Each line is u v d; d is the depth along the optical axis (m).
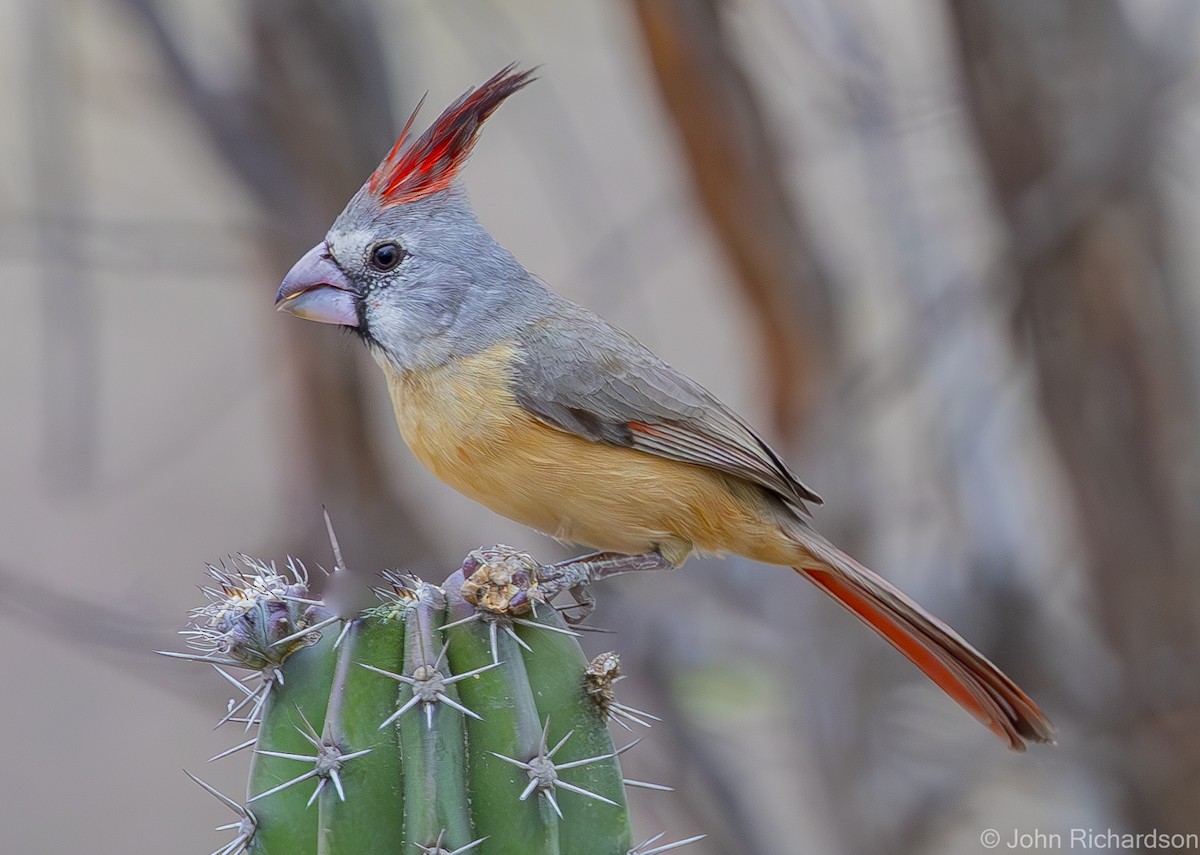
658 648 12.43
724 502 9.07
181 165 14.62
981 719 9.05
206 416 14.95
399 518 12.75
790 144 11.93
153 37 11.70
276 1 11.72
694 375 15.44
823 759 11.88
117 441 15.00
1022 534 12.40
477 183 15.79
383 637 6.21
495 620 6.30
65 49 12.27
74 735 14.62
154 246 12.91
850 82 11.74
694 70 11.07
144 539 14.77
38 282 15.70
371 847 6.00
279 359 12.55
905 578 12.45
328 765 6.02
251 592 6.35
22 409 15.59
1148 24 11.30
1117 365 11.09
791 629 12.01
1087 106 10.71
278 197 11.84
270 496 14.98
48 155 12.24
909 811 12.10
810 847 13.55
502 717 6.16
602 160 15.13
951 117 11.48
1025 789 12.51
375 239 8.95
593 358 8.88
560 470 8.75
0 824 14.09
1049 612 12.23
